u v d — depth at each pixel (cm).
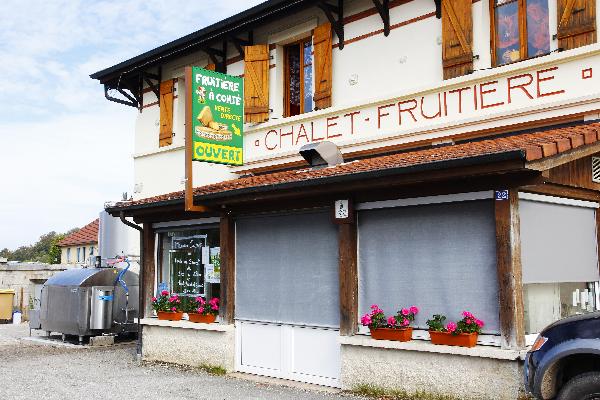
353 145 1190
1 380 988
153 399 830
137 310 1488
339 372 885
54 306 1502
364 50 1227
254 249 1023
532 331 746
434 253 796
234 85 1161
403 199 822
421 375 774
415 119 1115
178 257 1175
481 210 758
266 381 945
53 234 9769
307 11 1332
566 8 948
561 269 803
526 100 977
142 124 1722
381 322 824
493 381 711
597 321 567
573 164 818
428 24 1131
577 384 552
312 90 1342
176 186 1568
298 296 952
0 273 2216
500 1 1057
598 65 905
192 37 1457
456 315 769
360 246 873
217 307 1067
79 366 1121
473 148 802
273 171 1345
